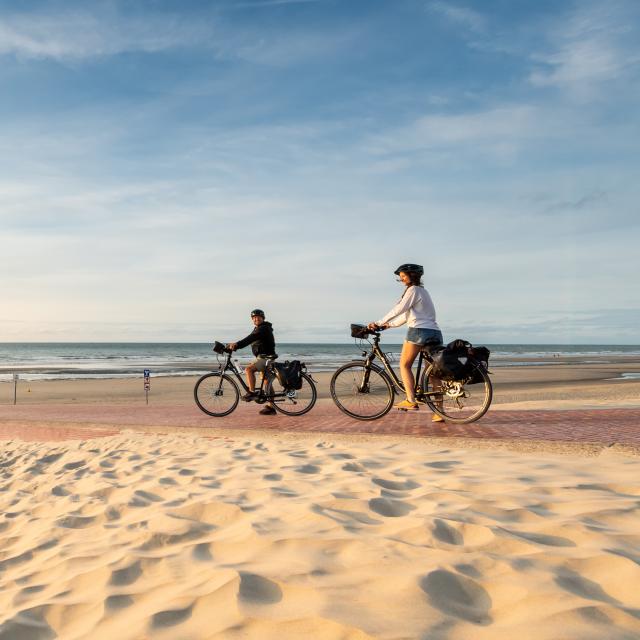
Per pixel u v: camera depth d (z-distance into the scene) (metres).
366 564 2.17
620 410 8.23
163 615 1.91
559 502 2.87
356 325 7.37
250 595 1.98
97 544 2.85
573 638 1.52
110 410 10.58
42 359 59.84
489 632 1.60
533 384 21.84
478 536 2.40
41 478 4.91
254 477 4.08
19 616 2.07
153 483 4.16
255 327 8.76
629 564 1.94
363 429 6.68
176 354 83.38
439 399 6.91
